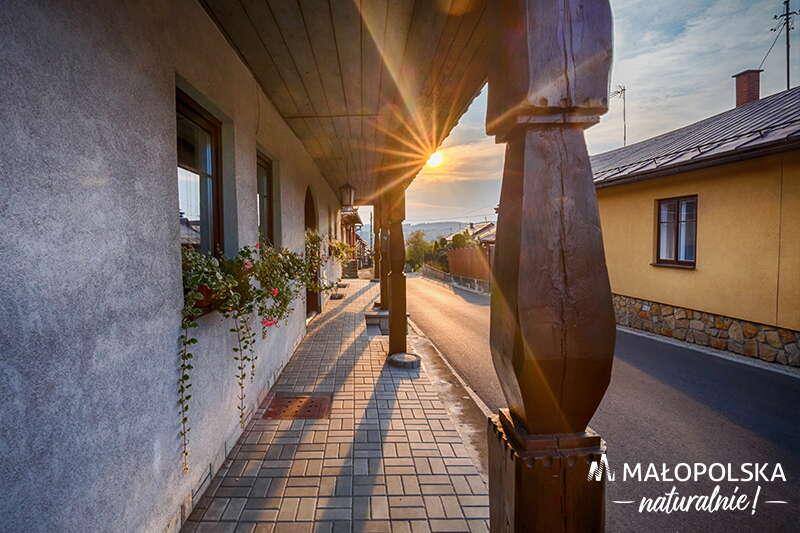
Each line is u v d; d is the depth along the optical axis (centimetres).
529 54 122
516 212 130
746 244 621
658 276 798
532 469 131
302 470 270
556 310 127
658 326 801
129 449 165
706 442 346
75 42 136
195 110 274
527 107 122
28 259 115
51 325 123
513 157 135
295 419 347
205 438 248
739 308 634
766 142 541
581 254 128
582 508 133
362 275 2361
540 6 122
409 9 248
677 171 691
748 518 252
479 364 579
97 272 146
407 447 302
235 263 270
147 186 183
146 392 179
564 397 131
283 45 300
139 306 174
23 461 112
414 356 512
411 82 361
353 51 307
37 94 119
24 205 114
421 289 1764
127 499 163
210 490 248
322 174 898
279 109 450
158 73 195
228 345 291
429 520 224
